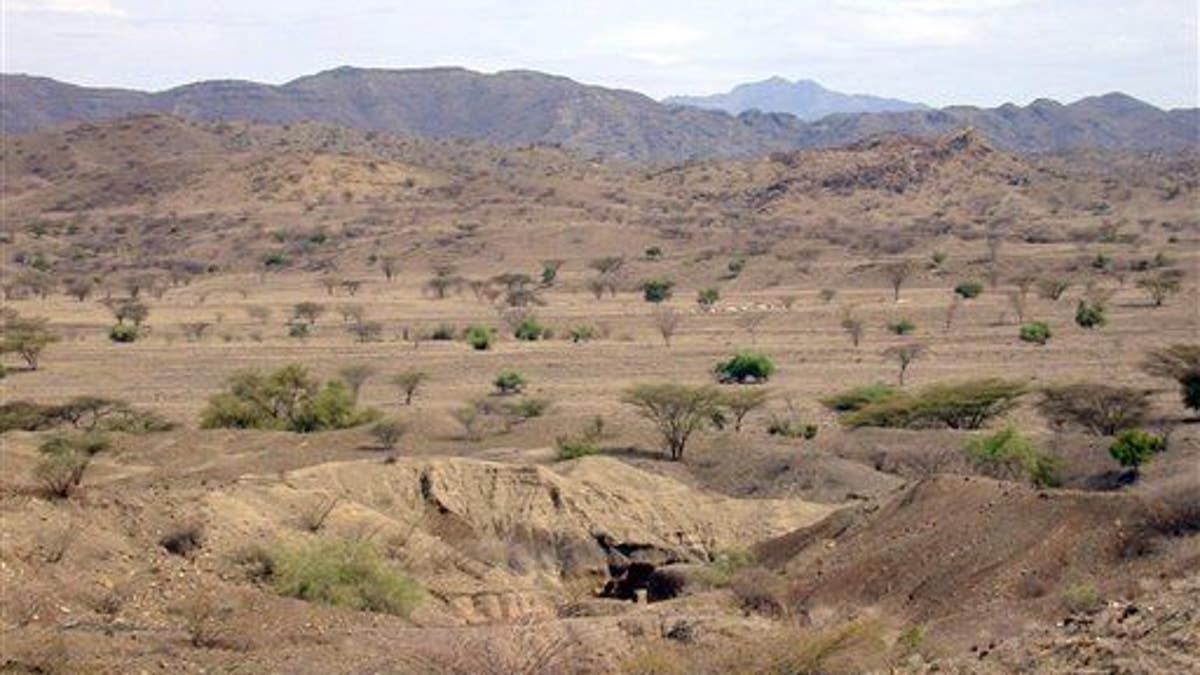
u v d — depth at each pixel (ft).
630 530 169.37
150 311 480.23
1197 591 58.23
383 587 111.75
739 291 518.78
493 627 88.89
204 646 84.28
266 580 110.73
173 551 111.55
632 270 578.66
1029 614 83.05
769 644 70.54
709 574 131.85
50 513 108.06
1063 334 363.76
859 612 100.37
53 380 326.85
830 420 255.50
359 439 229.45
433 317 454.40
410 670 75.46
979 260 539.29
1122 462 178.29
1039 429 224.33
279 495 138.41
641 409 241.35
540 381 317.01
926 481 131.95
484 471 173.27
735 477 205.98
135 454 206.80
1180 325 367.86
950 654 60.23
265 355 367.04
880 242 624.18
